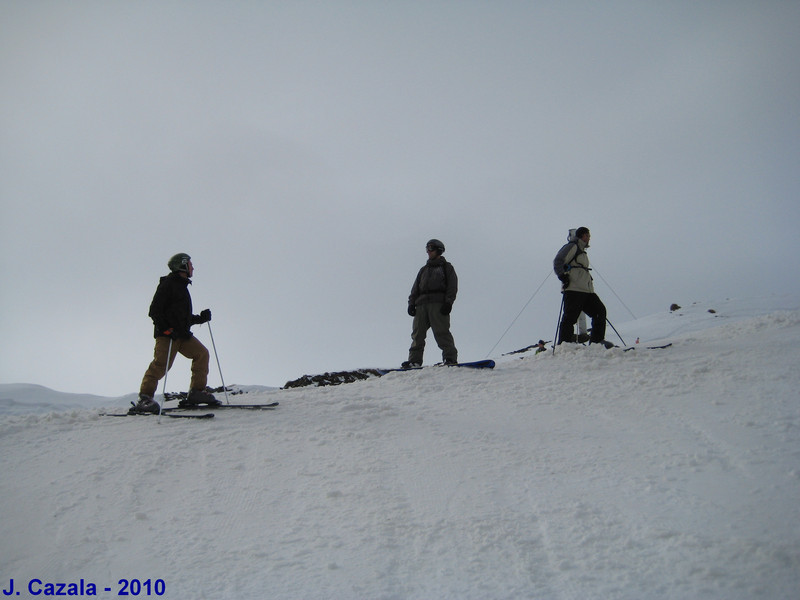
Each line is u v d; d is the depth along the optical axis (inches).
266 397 348.2
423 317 416.8
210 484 207.3
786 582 139.9
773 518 166.4
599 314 414.6
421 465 220.2
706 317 665.6
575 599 138.7
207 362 305.1
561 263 408.8
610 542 161.0
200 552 164.9
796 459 201.2
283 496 197.3
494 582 146.8
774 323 422.3
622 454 220.7
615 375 333.1
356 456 230.7
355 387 368.2
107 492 202.2
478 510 182.9
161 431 263.0
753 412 248.4
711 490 185.6
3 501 197.3
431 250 416.5
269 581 150.2
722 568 145.9
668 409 266.8
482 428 262.4
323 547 165.3
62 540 173.5
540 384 334.0
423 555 160.2
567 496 188.9
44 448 244.4
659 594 138.6
